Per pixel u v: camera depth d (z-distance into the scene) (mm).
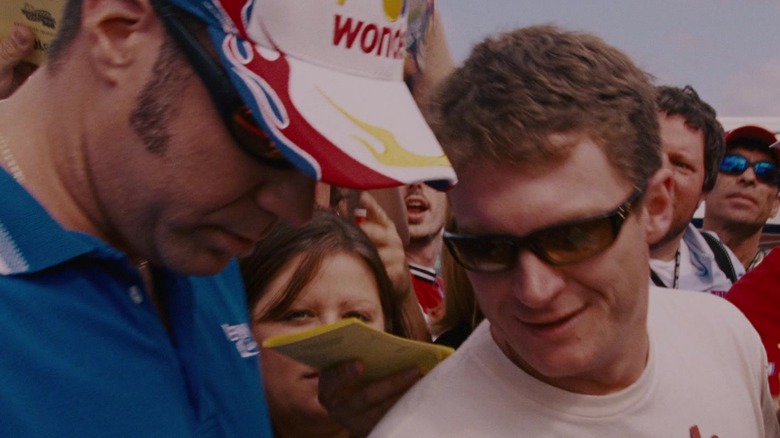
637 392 1190
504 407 1151
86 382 820
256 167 820
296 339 1025
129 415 860
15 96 896
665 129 2426
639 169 1054
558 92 990
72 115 844
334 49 846
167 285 1045
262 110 761
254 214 875
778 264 2084
